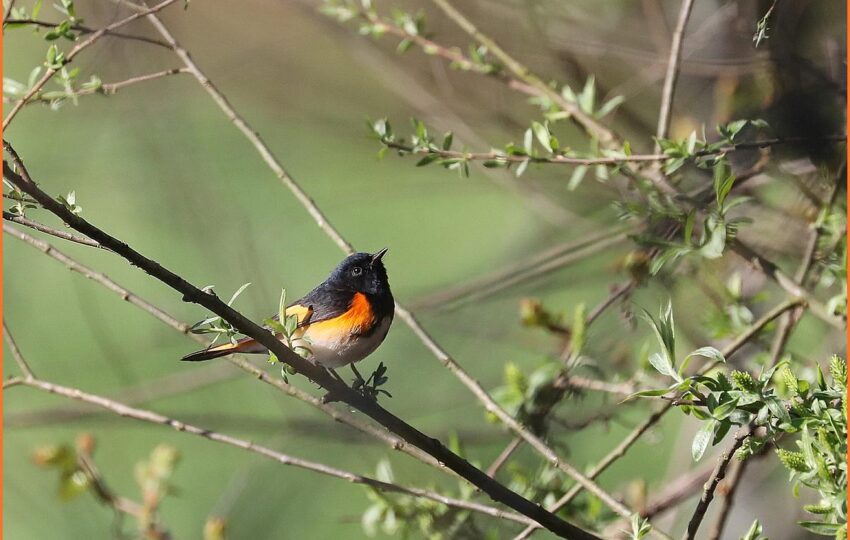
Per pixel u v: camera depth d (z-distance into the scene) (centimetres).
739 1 971
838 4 985
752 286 1004
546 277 1134
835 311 751
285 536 1312
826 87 881
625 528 788
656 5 1098
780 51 893
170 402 1393
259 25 1398
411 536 855
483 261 1565
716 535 756
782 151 868
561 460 691
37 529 1290
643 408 869
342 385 616
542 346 1120
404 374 1256
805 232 938
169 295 1385
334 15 1055
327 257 1766
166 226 1357
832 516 490
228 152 1511
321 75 1391
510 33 1185
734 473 760
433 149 752
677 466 1077
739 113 964
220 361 1120
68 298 1670
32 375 765
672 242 691
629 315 876
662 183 800
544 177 1125
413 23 922
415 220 1853
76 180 1437
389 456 1052
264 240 1461
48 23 706
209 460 1605
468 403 1149
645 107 1221
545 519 627
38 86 665
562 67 1148
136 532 884
